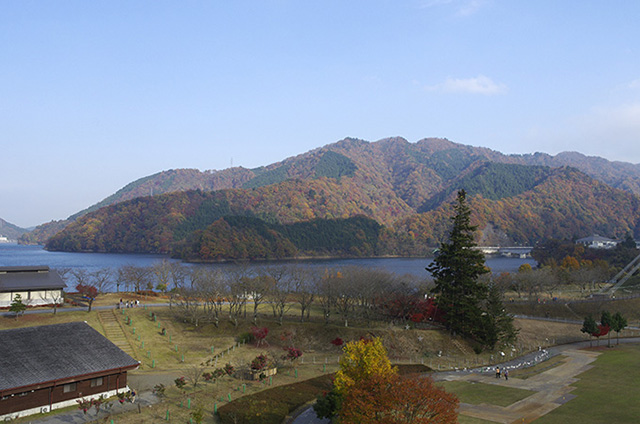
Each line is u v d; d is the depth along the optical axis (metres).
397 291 114.94
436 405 38.22
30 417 52.22
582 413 55.16
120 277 144.38
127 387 61.94
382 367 50.81
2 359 54.12
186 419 52.28
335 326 96.69
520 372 76.56
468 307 95.50
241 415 53.28
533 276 152.00
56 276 102.56
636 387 65.50
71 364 57.00
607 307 133.88
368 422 38.50
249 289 105.06
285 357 77.75
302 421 54.19
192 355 80.50
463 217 102.44
